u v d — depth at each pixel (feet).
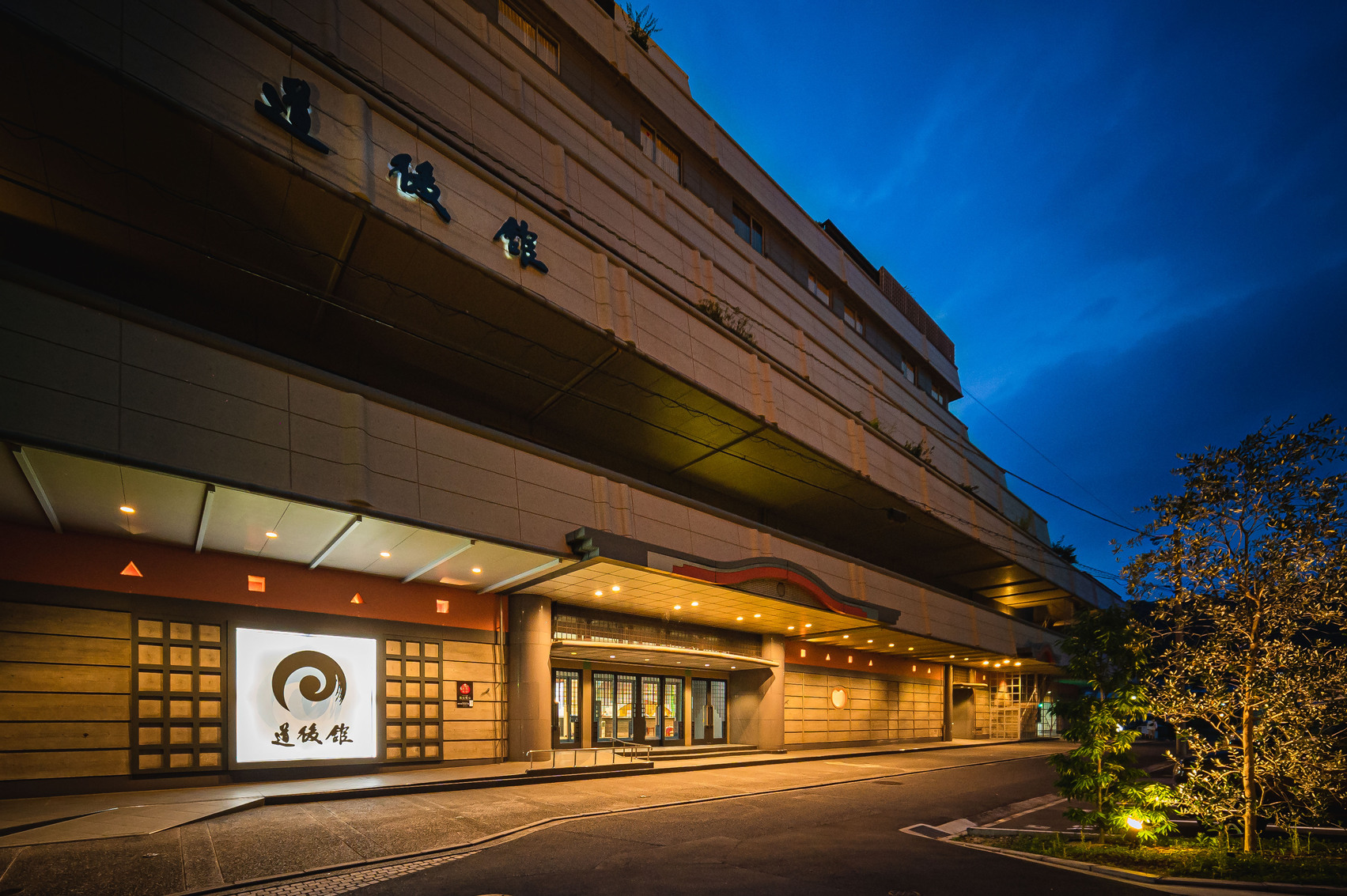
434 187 55.26
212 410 39.60
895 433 123.24
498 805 48.21
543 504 57.57
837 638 105.09
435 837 38.29
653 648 81.20
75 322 35.24
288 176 46.83
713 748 88.48
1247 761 39.63
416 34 61.00
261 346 58.18
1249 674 39.55
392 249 53.88
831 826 47.34
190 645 50.26
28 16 36.78
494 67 69.51
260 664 53.42
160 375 37.91
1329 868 35.35
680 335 76.59
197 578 51.52
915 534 125.18
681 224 92.02
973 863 37.47
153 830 35.88
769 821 47.78
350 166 49.93
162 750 47.78
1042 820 54.08
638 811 49.19
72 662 44.96
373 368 64.69
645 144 95.25
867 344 137.69
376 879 30.66
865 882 32.81
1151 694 41.83
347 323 60.29
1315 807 38.60
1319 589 38.04
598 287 68.39
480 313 61.62
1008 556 141.08
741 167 112.57
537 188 68.39
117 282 51.47
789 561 80.64
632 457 90.07
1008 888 32.22
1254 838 39.81
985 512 136.87
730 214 108.58
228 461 39.45
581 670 82.33
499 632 68.90
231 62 45.24
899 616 93.76
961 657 134.31
